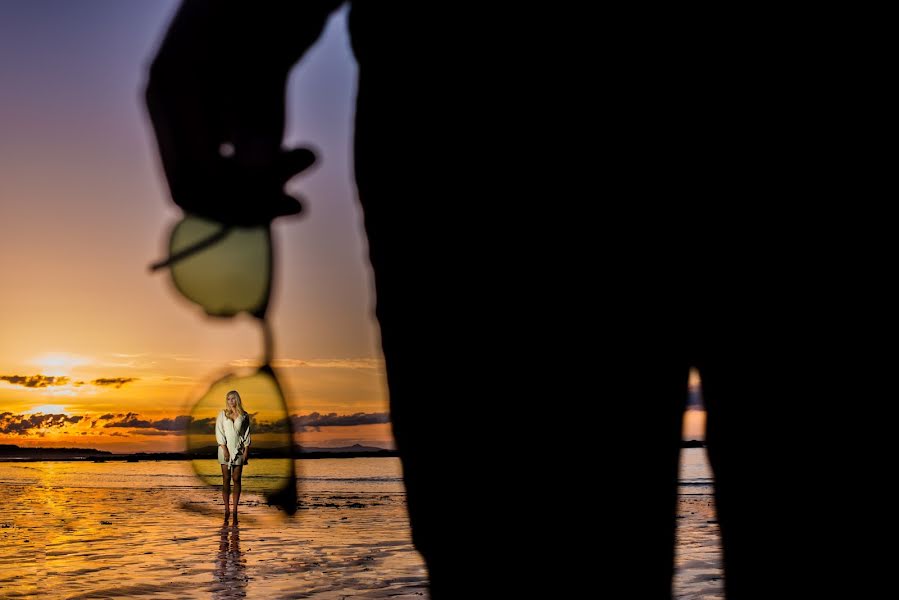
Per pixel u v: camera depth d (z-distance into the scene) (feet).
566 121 1.84
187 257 2.01
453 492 1.85
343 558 15.66
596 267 1.83
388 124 1.95
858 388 1.86
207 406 2.02
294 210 2.04
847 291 1.86
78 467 77.71
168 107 1.99
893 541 1.87
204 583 12.84
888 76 1.84
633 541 1.82
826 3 1.85
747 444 1.95
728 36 1.86
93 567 14.61
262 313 2.03
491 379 1.83
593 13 1.85
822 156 1.86
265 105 2.02
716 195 1.88
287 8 1.99
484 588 1.83
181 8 2.00
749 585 1.97
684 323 1.89
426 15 1.92
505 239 1.84
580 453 1.81
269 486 1.99
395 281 1.93
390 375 1.95
